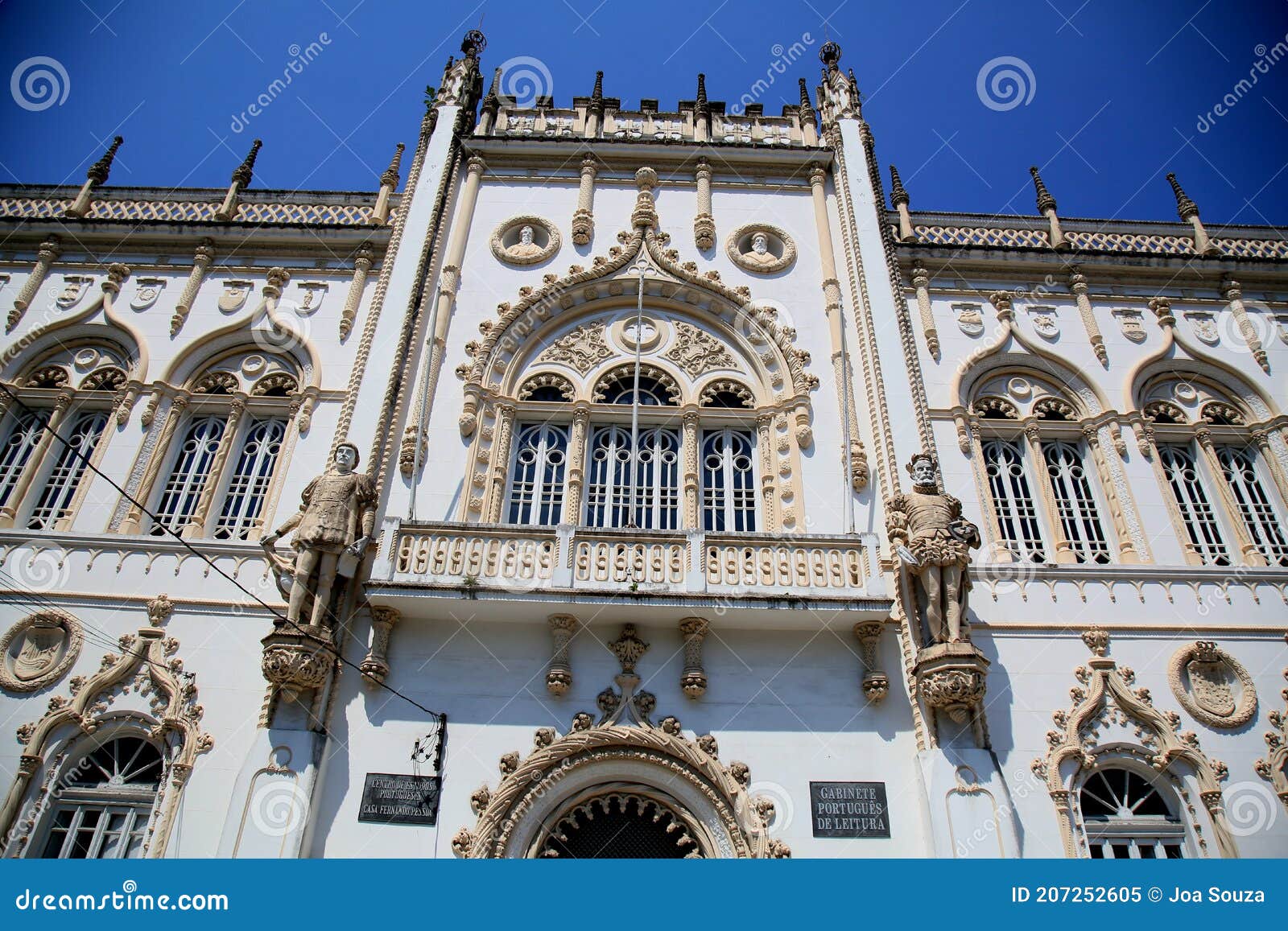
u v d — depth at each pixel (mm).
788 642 12484
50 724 11828
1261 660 12688
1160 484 14617
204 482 14680
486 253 16844
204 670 12242
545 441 15086
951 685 11258
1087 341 16359
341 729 11594
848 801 11312
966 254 17156
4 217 17078
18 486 14203
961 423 15141
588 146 18328
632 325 16375
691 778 11406
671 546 12641
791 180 18234
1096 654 12633
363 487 12742
